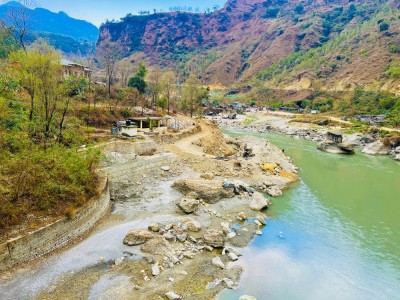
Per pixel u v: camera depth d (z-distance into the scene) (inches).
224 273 960.3
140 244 1074.7
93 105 2770.7
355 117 4901.6
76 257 986.7
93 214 1208.8
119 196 1501.0
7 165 1091.9
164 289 864.3
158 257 1007.0
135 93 3951.8
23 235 924.6
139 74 4505.4
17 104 1717.5
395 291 952.9
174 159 2048.5
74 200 1134.4
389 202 1664.6
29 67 1640.0
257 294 888.3
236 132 4352.9
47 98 1721.2
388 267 1071.6
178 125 2923.2
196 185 1537.9
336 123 4500.5
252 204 1473.9
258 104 7755.9
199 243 1113.4
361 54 7780.5
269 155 2329.0
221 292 876.0
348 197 1718.8
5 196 992.9
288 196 1681.8
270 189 1717.5
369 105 5408.5
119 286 863.1
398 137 2982.3
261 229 1280.8
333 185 1927.9
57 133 1742.1
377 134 3555.6
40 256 964.6
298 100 7116.1
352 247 1186.6
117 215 1306.6
